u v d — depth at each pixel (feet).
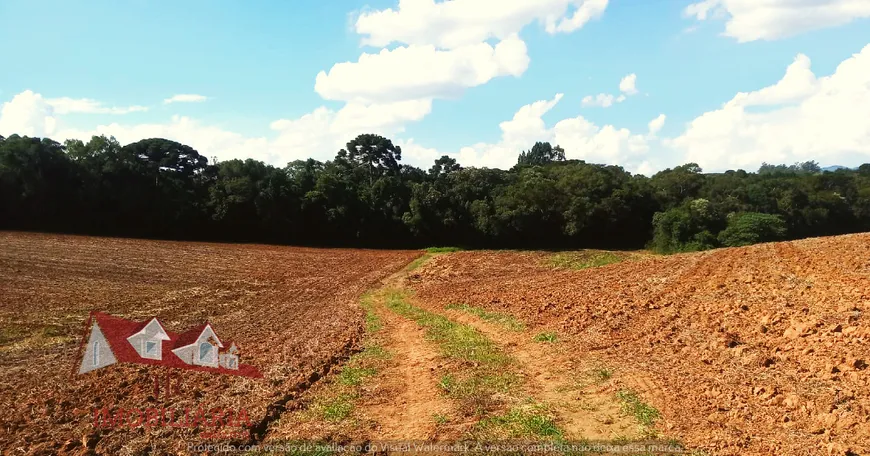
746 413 27.55
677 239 173.27
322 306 82.48
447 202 210.18
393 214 213.05
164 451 27.09
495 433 28.12
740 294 56.70
